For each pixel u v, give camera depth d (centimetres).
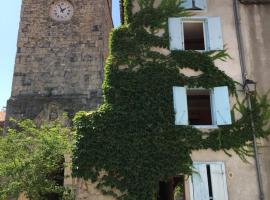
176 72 1778
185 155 1622
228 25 1895
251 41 1870
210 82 1766
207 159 1633
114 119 1691
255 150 1653
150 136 1655
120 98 1733
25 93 3036
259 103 1744
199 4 1912
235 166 1633
